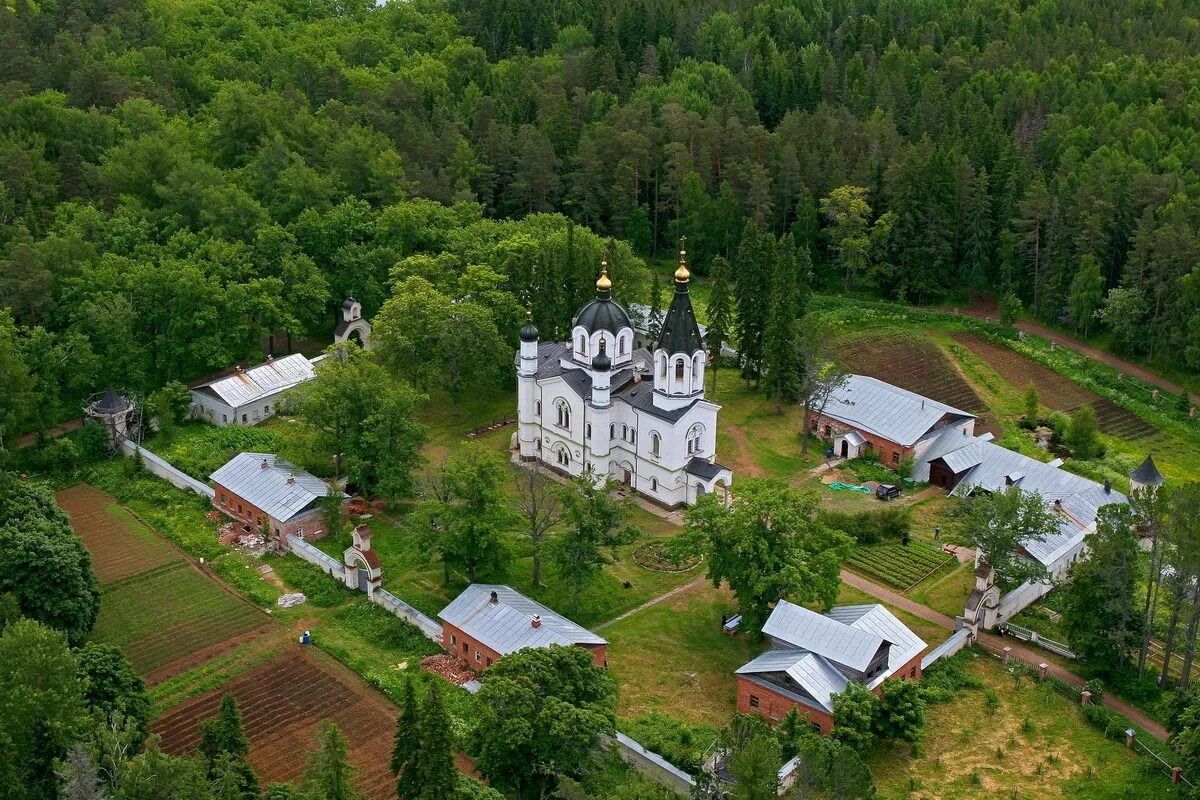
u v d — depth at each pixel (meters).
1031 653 115.31
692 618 118.81
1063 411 171.62
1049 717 105.69
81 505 136.50
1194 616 106.31
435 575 124.25
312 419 135.88
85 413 148.62
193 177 180.38
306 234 179.62
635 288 177.12
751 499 114.94
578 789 81.06
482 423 160.12
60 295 158.25
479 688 98.50
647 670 110.44
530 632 105.69
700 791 85.62
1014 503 116.69
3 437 139.88
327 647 112.06
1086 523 133.25
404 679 107.19
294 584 122.00
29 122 192.38
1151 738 102.81
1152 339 183.38
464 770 95.81
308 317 171.88
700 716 104.00
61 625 105.94
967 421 155.12
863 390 158.25
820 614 109.06
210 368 168.50
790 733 96.50
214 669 109.19
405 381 152.88
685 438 137.88
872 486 146.50
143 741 94.06
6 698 82.25
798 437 158.75
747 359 172.38
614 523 117.19
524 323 156.50
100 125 196.00
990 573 116.12
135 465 142.12
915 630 117.56
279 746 99.62
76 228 167.00
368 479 137.38
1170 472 156.75
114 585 121.62
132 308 156.00
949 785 96.94
